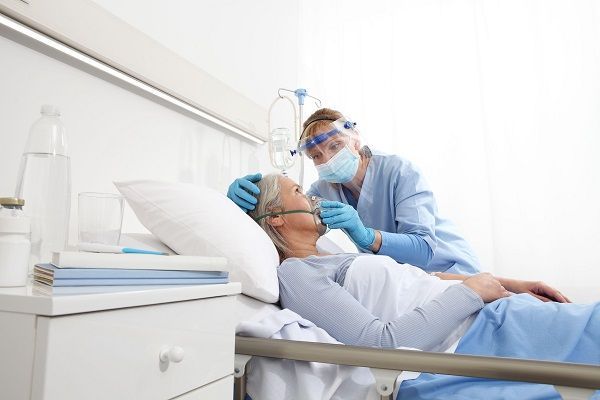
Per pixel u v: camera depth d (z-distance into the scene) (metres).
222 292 0.74
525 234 2.15
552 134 2.17
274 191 1.42
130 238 1.08
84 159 1.12
